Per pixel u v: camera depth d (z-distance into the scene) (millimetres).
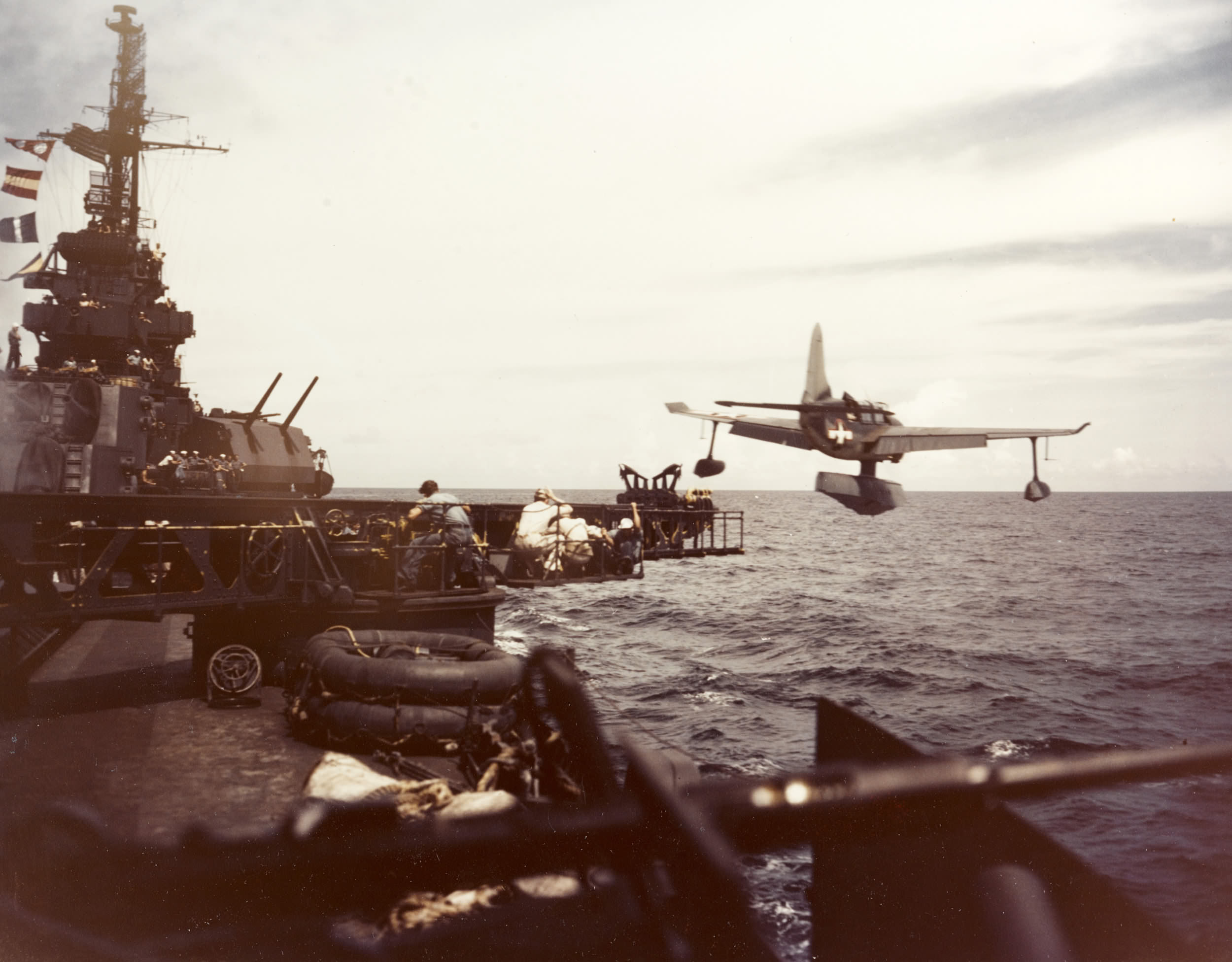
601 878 1346
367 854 1509
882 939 1055
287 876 1540
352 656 8086
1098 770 1048
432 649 9008
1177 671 29953
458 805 4969
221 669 9148
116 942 1492
